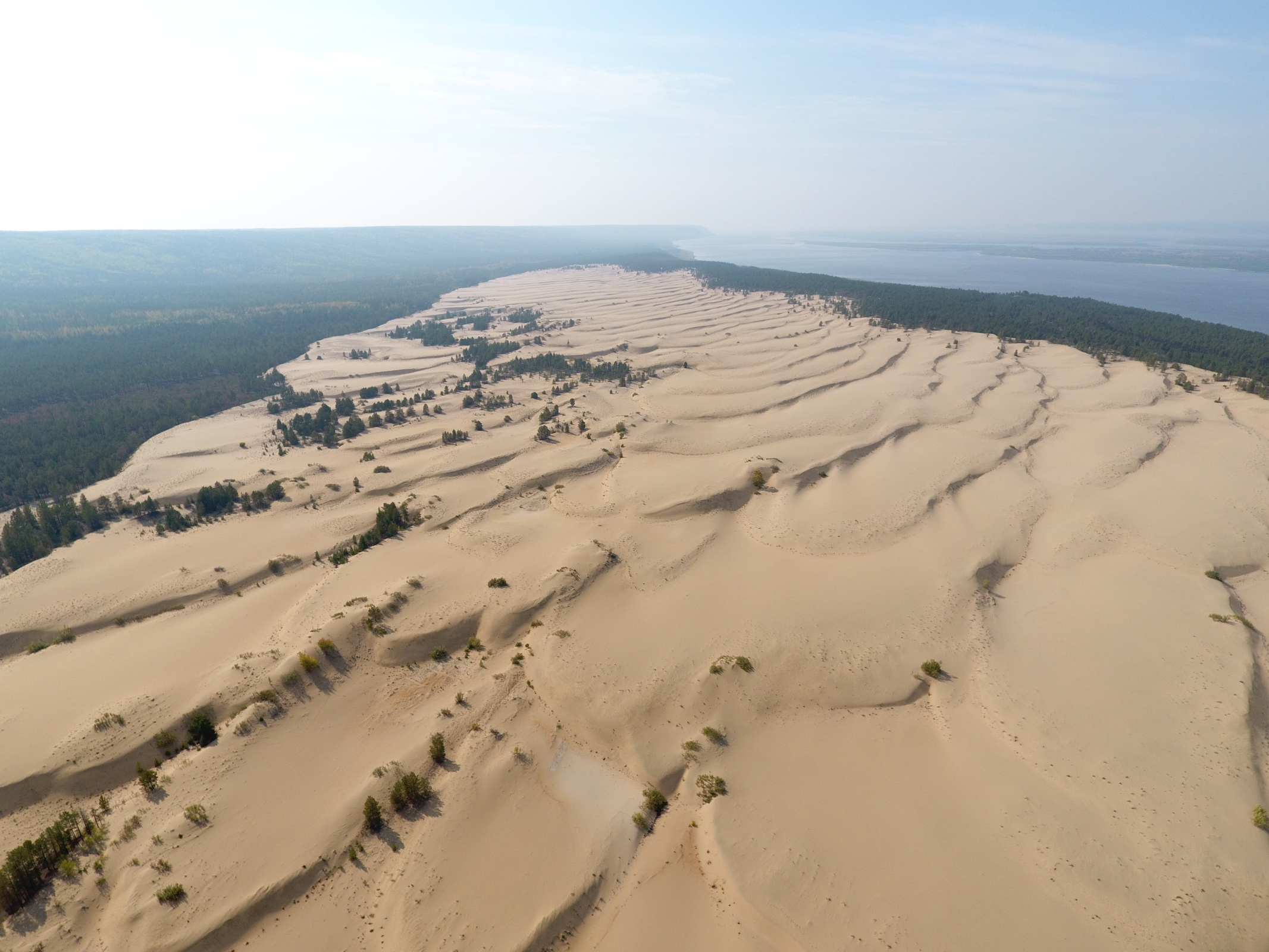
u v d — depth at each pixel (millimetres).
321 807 58531
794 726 68312
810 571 95938
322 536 114312
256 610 91000
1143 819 55000
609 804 59344
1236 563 94750
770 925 48156
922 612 84875
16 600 96500
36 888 51188
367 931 48688
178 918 48812
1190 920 47000
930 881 50688
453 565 98688
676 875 52938
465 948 47031
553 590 88250
